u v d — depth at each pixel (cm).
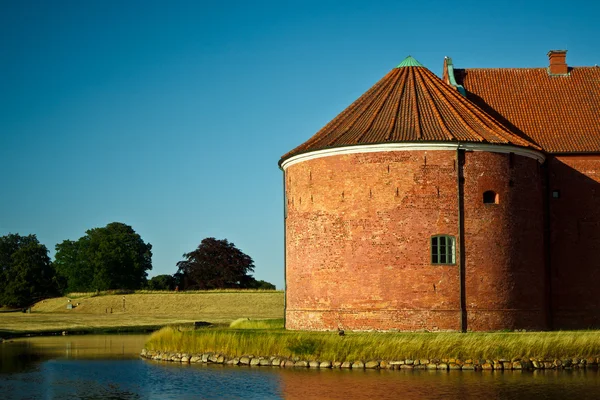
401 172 3272
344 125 3575
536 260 3450
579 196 3822
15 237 13700
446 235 3244
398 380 2470
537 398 2150
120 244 11188
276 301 8238
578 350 2742
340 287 3322
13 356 3591
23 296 10575
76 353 3706
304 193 3509
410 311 3200
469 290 3228
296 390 2327
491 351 2720
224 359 3006
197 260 10925
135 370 2883
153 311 7975
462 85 4209
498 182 3325
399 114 3506
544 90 4178
